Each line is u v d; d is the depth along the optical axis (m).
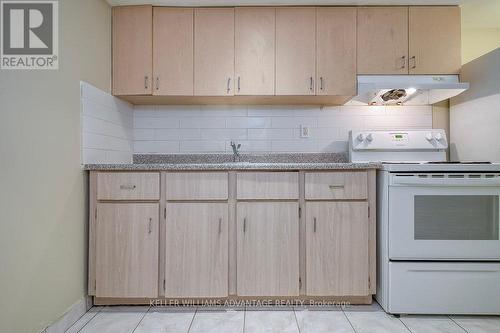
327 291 1.88
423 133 2.39
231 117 2.58
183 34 2.25
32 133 1.47
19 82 1.41
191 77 2.25
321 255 1.89
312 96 2.29
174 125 2.58
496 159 2.04
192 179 1.90
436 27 2.25
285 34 2.25
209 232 1.89
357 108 2.57
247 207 1.89
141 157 2.56
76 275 1.80
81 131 1.86
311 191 1.89
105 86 2.16
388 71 2.25
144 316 1.82
